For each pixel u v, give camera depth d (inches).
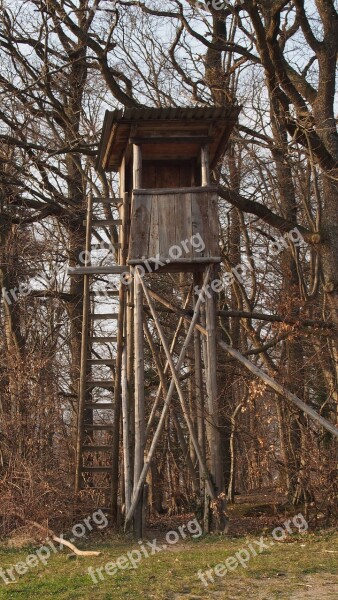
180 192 799.1
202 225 792.9
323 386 1027.3
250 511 956.6
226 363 1063.0
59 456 986.7
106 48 1046.4
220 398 1064.2
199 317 869.2
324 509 801.6
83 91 1246.9
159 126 805.9
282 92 1010.7
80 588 535.8
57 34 1195.3
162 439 1220.5
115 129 813.9
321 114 1013.2
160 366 858.1
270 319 964.6
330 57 1018.7
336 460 811.4
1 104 1143.0
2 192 1156.5
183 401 795.4
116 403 880.9
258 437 871.7
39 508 810.2
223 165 1226.0
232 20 1181.7
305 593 502.0
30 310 1231.5
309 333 961.5
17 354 992.2
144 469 774.5
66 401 1201.4
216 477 786.8
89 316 884.6
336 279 989.8
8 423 931.3
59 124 1258.0
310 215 1036.5
